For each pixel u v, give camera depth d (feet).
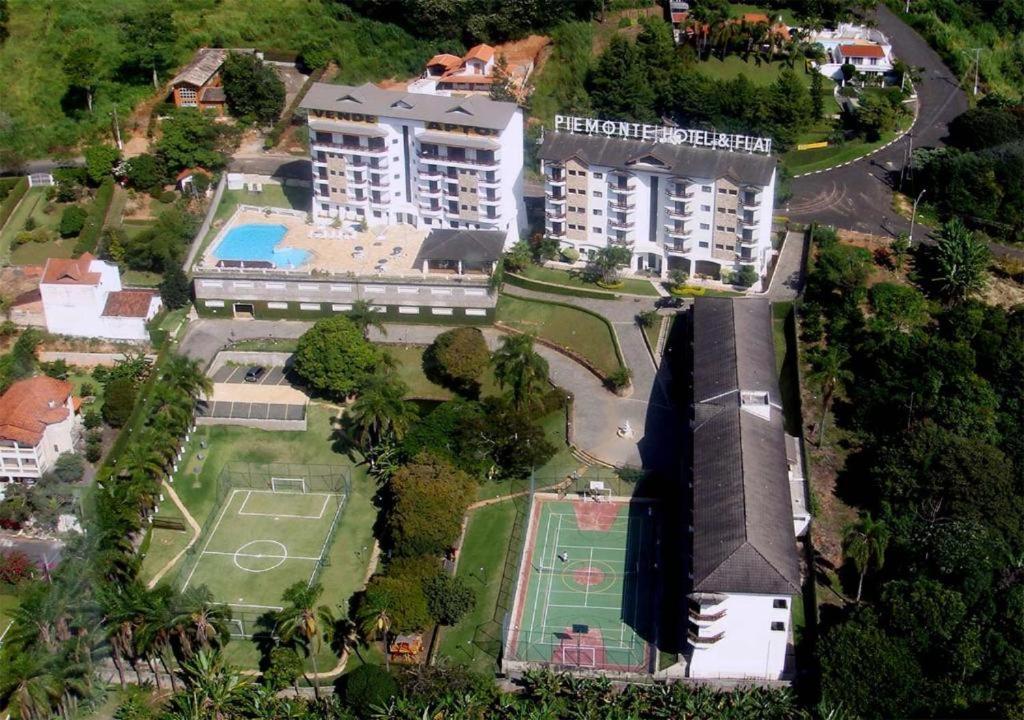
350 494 610.24
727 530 513.86
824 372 628.28
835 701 476.95
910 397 610.24
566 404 651.66
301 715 483.10
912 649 485.56
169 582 558.97
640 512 594.65
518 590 550.77
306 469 627.46
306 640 517.55
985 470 553.64
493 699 495.00
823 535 566.77
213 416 654.94
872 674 475.72
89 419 633.61
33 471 596.29
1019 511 549.95
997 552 519.60
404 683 492.13
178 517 599.57
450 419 617.21
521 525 585.63
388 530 572.92
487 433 611.88
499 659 515.91
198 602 498.69
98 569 526.98
